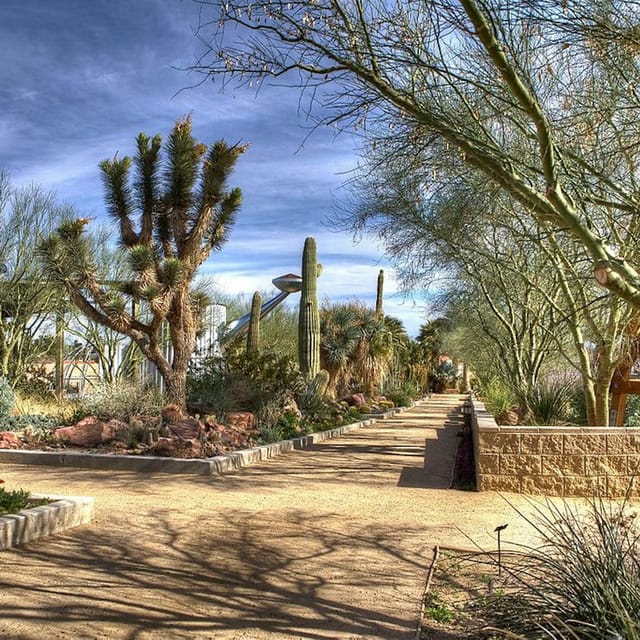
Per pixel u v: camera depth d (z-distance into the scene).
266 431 15.77
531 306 15.20
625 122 5.89
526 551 6.85
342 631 4.84
